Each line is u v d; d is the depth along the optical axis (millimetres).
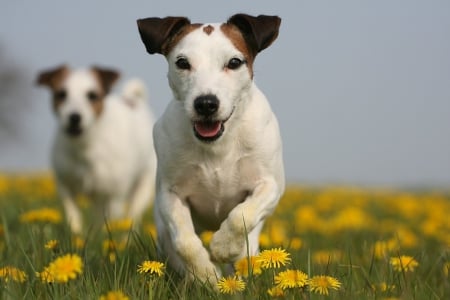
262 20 6559
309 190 22766
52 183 17188
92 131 13531
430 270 6449
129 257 6172
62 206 13586
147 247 6656
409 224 12844
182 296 5312
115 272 5445
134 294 5070
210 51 6309
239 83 6352
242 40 6543
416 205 14695
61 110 13617
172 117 6539
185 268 6160
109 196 13977
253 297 4992
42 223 7707
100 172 13664
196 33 6473
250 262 5496
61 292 5113
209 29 6516
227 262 6168
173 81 6508
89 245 7445
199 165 6508
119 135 13906
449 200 18438
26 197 14320
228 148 6465
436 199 18094
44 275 5277
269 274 5715
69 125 13320
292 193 19141
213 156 6484
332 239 9883
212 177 6574
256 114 6527
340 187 26109
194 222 7301
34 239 6715
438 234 9828
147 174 14883
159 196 6715
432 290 5582
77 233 8844
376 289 5426
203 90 6090
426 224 10391
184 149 6465
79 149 13500
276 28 6605
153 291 5262
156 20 6656
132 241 7684
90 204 14555
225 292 5168
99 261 6465
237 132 6461
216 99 6047
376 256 7141
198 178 6586
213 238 6047
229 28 6562
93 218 13141
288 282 5000
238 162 6539
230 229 5984
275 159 6629
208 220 7051
